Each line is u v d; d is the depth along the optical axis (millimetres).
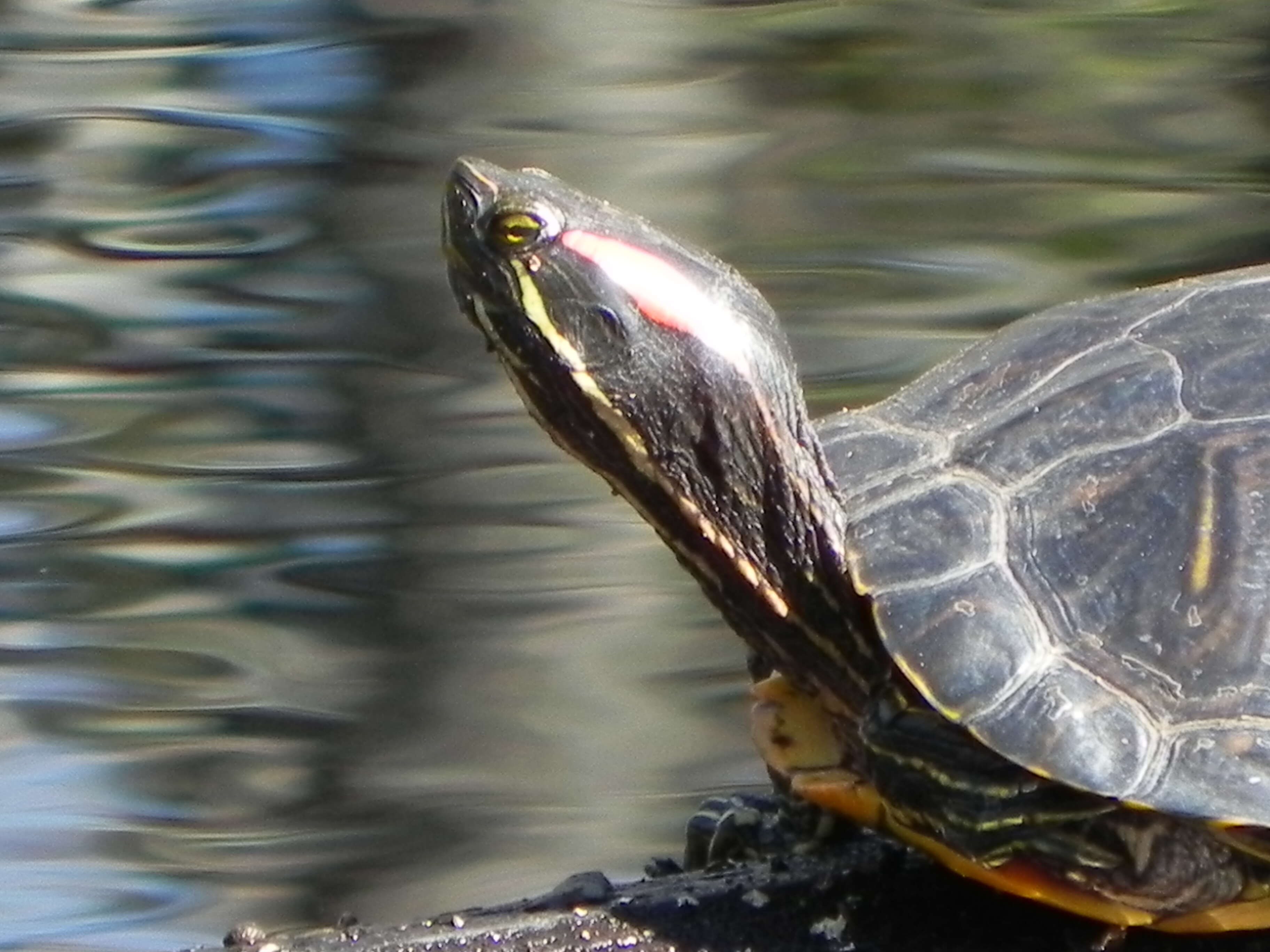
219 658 12469
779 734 7922
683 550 8062
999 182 20672
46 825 10922
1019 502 7512
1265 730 6828
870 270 18578
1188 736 6844
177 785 11383
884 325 17375
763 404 7828
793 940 7391
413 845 11000
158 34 24406
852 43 23859
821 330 17250
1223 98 22234
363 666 12492
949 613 7246
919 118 21828
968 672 7082
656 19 23953
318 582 13367
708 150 21453
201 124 22062
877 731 7348
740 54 23531
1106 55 23297
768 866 7820
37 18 25234
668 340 7887
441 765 11562
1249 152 21062
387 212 19984
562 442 8211
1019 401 7973
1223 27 23641
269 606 13031
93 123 21828
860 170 20859
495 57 23188
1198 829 6855
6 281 18250
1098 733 6879
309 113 22094
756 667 8539
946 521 7555
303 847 10922
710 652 12562
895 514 7684
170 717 12023
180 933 10312
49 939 10078
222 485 14664
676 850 10742
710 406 7852
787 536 7809
